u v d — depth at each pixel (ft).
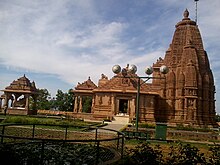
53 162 30.14
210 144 70.28
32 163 28.09
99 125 109.91
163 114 163.73
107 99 160.35
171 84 164.76
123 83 160.66
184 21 177.68
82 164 30.09
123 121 147.13
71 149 38.86
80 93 188.65
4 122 96.68
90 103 264.52
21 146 38.73
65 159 31.99
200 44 170.50
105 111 158.92
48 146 40.63
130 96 157.07
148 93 155.22
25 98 171.94
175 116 159.43
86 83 191.52
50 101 280.92
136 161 26.37
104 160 31.40
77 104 189.47
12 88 170.40
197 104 154.81
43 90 276.41
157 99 165.68
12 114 157.69
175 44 175.32
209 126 152.15
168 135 88.84
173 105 162.30
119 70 83.30
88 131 76.23
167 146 60.54
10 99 173.17
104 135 67.72
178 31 178.60
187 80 156.66
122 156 29.71
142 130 91.30
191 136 87.15
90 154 35.32
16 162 27.09
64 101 280.10
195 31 173.47
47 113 189.37
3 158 26.37
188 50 164.66
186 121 150.92
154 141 69.26
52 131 73.05
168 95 164.66
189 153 26.37
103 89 163.22
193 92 154.40
